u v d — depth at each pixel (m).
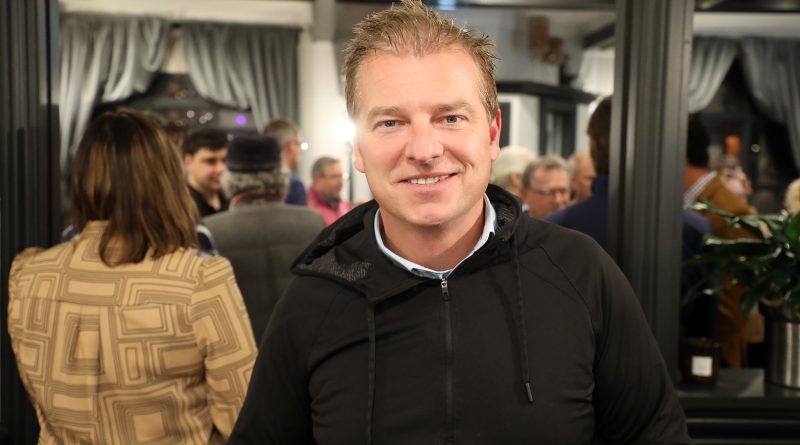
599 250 0.95
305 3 5.28
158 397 1.23
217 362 1.24
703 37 5.95
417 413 0.86
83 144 1.29
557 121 6.03
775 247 1.53
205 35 5.72
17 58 1.44
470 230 0.92
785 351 1.57
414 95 0.82
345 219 1.03
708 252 1.71
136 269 1.24
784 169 6.06
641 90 1.45
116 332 1.21
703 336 1.85
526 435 0.85
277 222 2.04
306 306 0.94
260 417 0.97
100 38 5.53
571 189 3.26
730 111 6.06
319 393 0.92
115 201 1.25
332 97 5.89
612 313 0.92
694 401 1.51
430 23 0.84
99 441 1.22
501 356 0.87
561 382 0.87
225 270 1.27
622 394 0.93
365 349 0.90
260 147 2.03
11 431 1.48
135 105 5.72
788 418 1.53
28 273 1.29
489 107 0.88
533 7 4.21
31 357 1.25
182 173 1.33
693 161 2.15
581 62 6.04
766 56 5.94
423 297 0.90
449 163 0.83
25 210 1.46
